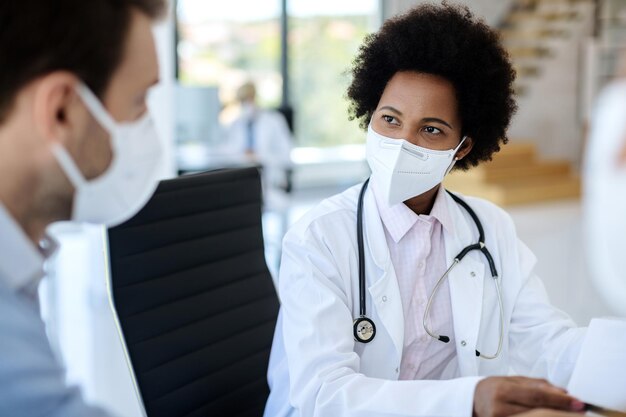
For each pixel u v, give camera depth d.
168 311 1.39
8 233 0.67
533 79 8.05
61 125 0.69
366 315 1.24
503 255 1.38
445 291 1.30
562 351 1.25
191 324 1.44
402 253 1.29
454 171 1.45
